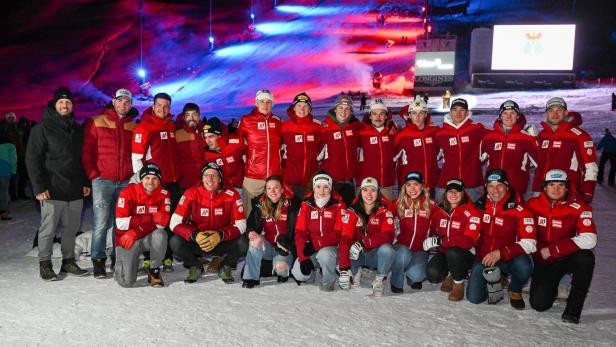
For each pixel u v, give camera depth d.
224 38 59.78
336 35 57.72
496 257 5.16
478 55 43.50
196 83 49.91
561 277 5.13
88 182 6.31
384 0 64.88
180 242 5.98
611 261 6.97
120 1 68.81
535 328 4.61
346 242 5.63
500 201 5.43
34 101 45.97
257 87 48.25
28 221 9.64
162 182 6.57
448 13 60.19
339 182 7.01
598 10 57.66
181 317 4.75
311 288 5.78
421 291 5.75
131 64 54.62
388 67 49.88
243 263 6.92
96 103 45.84
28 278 5.99
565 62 41.78
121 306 5.04
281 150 7.09
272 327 4.52
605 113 33.72
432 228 5.76
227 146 6.95
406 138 6.97
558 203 5.20
